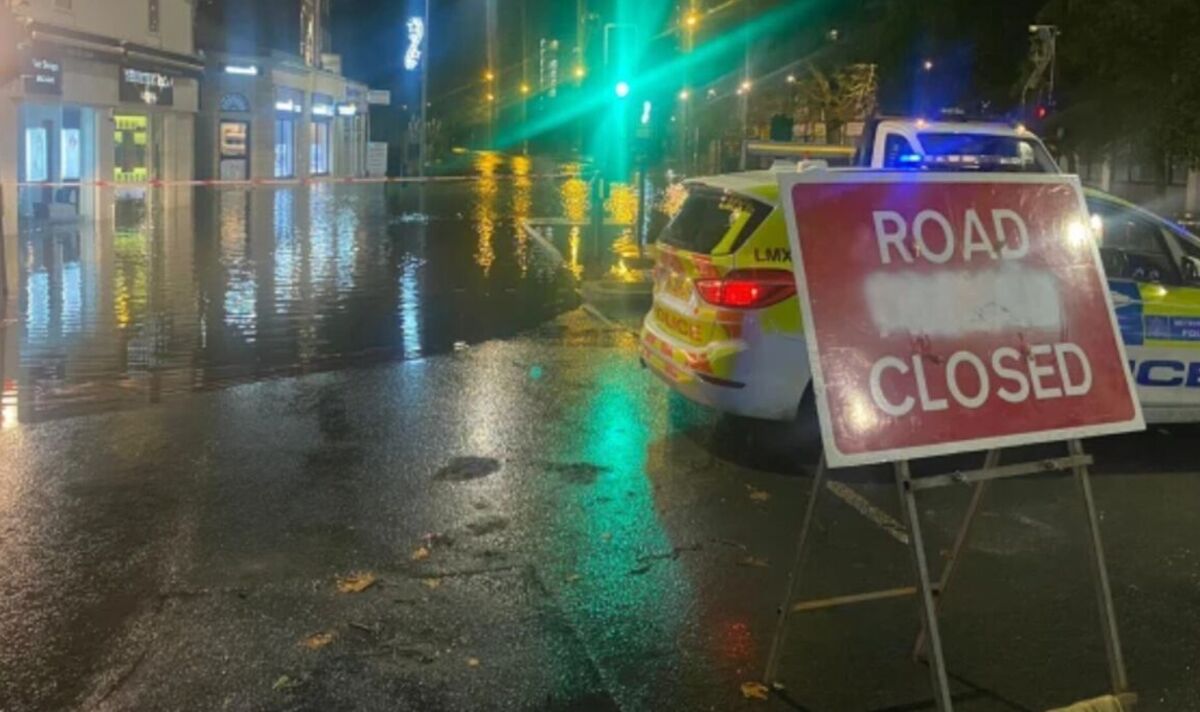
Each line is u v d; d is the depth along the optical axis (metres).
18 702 4.07
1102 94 27.89
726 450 7.57
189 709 4.05
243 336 11.52
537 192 41.31
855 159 11.16
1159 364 7.23
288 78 41.16
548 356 10.80
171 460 7.12
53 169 23.89
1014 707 4.20
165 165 31.23
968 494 6.77
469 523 6.06
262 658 4.45
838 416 3.61
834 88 48.62
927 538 6.01
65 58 23.45
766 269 6.84
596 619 4.91
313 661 4.44
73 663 4.38
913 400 3.71
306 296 14.36
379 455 7.32
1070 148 30.08
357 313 13.19
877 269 3.78
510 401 8.88
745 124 50.50
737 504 6.49
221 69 37.50
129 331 11.59
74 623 4.74
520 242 22.03
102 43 25.23
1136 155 29.30
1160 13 21.78
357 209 29.98
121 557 5.48
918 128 10.52
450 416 8.38
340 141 49.94
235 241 20.50
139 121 30.09
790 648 4.66
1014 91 32.16
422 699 4.17
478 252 20.09
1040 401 3.88
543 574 5.38
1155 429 8.31
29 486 6.54
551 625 4.83
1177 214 30.80
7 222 18.58
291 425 8.04
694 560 5.61
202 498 6.38
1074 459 3.91
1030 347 3.92
